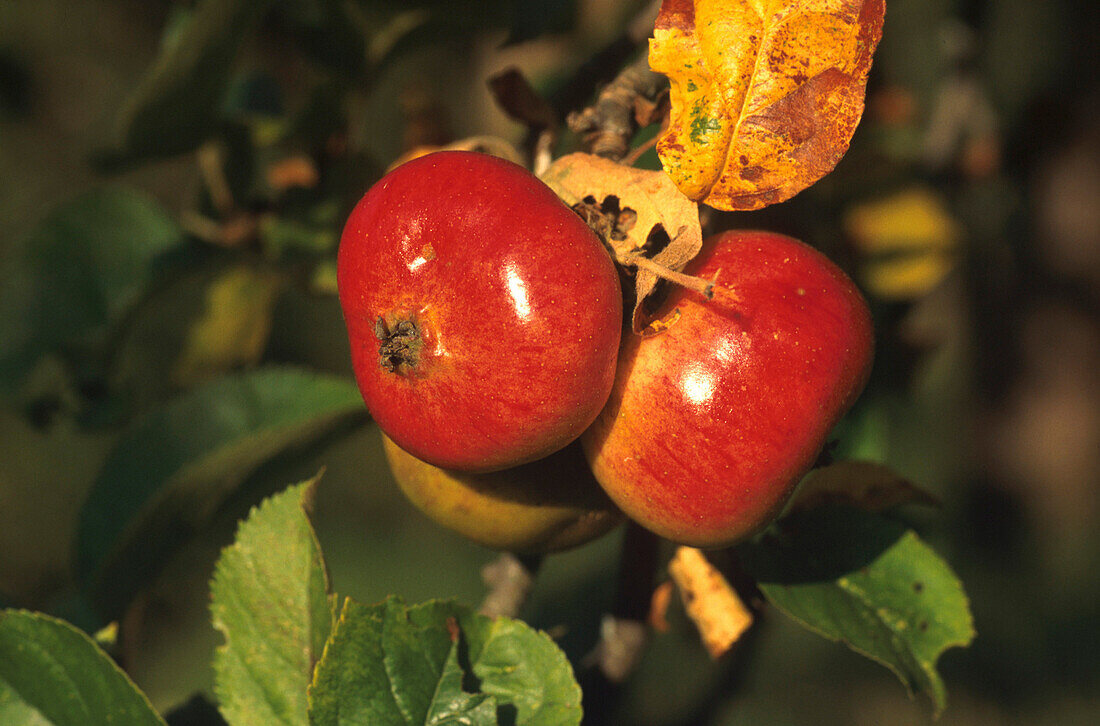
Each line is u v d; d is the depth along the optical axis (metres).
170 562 0.58
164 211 0.65
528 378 0.47
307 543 0.51
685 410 0.49
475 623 0.49
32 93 1.64
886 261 0.69
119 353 0.65
